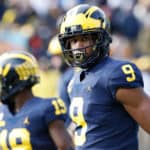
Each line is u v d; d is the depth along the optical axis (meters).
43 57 34.31
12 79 16.20
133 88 14.98
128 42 35.72
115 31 36.00
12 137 16.02
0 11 39.66
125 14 36.81
